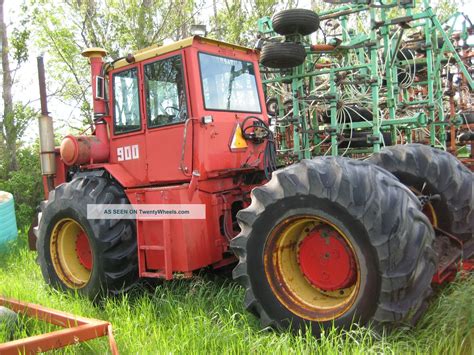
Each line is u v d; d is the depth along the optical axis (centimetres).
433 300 357
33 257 657
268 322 348
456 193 394
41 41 1128
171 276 420
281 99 684
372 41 554
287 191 338
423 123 577
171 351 314
